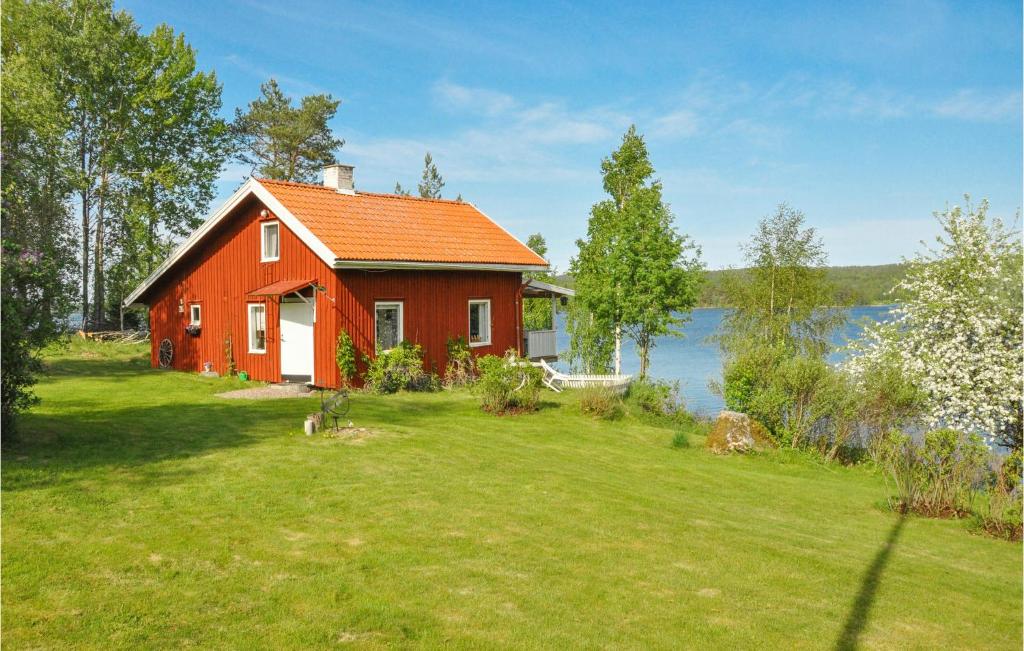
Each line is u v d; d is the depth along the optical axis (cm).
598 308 2608
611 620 554
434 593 584
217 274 2300
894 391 1616
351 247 1892
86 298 3509
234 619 523
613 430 1623
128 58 3462
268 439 1160
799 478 1336
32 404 1035
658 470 1231
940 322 1881
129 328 3981
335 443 1145
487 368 1716
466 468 1027
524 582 616
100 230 3600
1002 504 998
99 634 491
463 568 639
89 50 3191
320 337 1936
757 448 1548
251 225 2164
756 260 2773
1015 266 1805
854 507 1109
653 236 2534
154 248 3728
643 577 647
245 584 584
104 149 3512
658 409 2098
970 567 814
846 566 732
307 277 1973
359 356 1950
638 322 2558
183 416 1382
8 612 515
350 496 844
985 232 1888
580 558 684
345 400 1703
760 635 545
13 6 3119
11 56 3067
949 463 1091
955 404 1741
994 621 621
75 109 3378
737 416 1534
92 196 3572
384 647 493
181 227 3853
